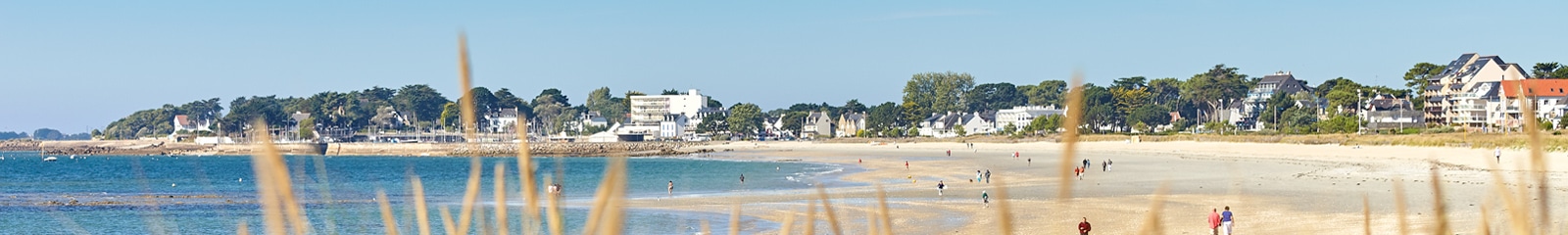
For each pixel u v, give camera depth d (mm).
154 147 197250
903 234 37000
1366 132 128750
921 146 163625
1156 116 175625
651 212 44625
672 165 108375
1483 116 103000
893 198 51250
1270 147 112750
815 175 80812
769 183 70062
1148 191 51812
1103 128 181000
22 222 43281
